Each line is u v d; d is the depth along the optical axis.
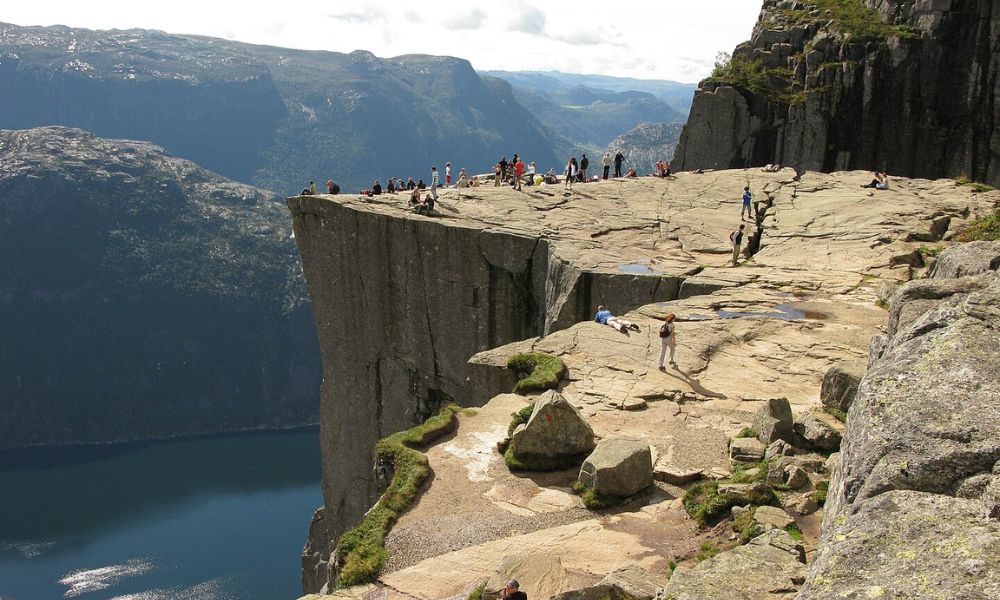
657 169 65.81
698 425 23.12
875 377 10.28
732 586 11.73
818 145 76.25
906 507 8.05
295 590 188.00
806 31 81.81
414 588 16.47
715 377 26.78
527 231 47.38
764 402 24.70
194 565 199.75
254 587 189.12
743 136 78.81
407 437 22.72
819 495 17.61
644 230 49.03
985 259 15.78
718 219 51.66
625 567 15.09
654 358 28.45
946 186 58.75
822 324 31.45
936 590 6.87
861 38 76.69
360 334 53.81
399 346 52.12
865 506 8.38
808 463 19.14
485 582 16.17
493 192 58.12
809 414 21.67
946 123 74.69
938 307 11.22
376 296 52.12
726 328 31.00
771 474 18.80
